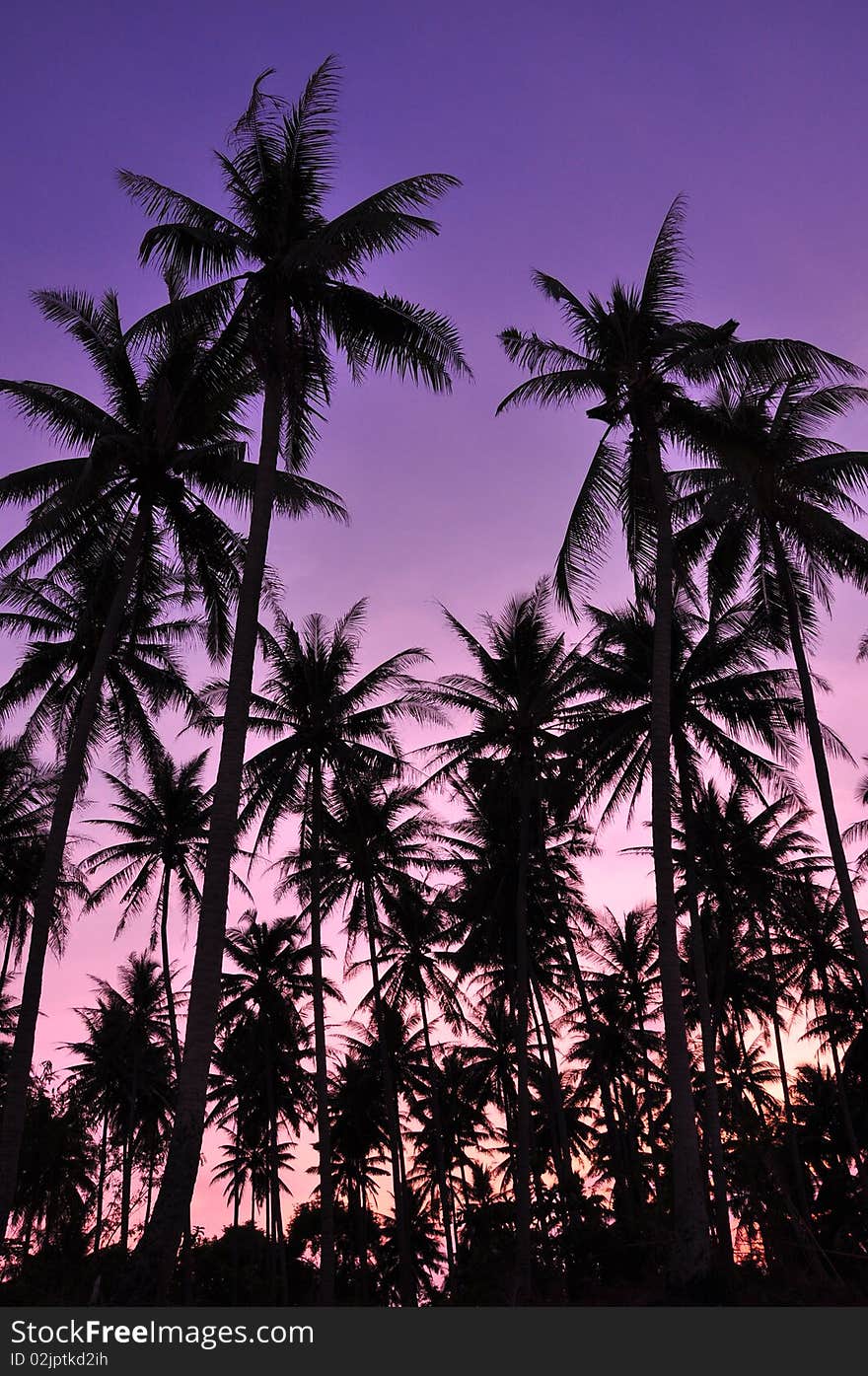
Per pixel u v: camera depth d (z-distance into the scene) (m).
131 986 49.16
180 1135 14.38
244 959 48.66
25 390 22.58
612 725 31.61
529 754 33.88
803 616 28.22
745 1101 44.34
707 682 32.31
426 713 34.53
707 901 40.84
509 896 37.09
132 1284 13.44
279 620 34.16
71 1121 46.59
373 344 20.62
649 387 21.94
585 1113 51.59
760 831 39.47
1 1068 42.84
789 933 45.66
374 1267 57.28
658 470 22.33
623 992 48.12
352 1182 53.50
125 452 22.86
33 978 20.55
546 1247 29.03
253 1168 55.41
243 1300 52.69
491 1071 48.69
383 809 39.03
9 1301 20.72
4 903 39.75
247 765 33.06
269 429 19.06
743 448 23.09
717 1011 43.09
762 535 27.72
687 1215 17.23
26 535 23.00
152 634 32.31
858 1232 36.91
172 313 19.95
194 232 18.89
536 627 34.69
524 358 22.95
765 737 31.83
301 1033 49.72
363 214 18.66
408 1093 53.16
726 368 21.77
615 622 32.66
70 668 29.75
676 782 33.88
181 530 24.22
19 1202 44.62
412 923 44.38
